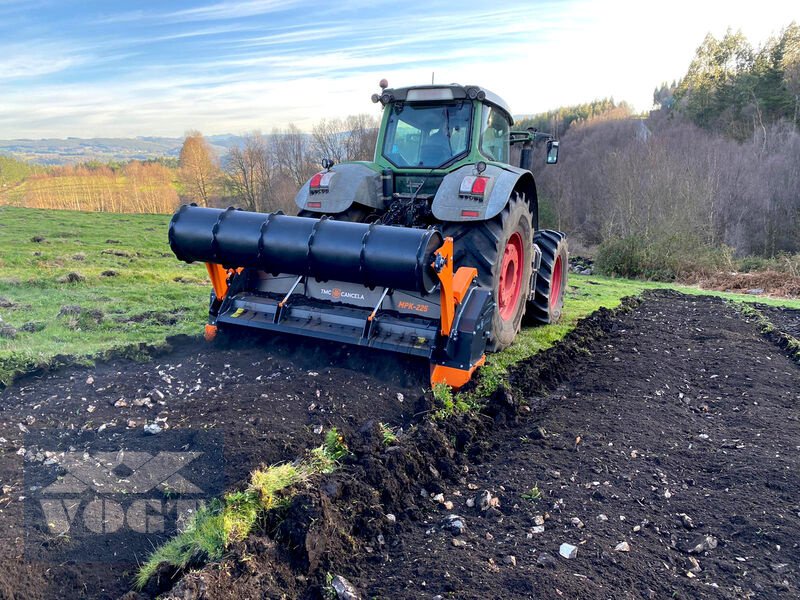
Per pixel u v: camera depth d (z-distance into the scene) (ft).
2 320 20.81
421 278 12.30
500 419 13.76
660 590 7.93
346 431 11.56
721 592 7.95
